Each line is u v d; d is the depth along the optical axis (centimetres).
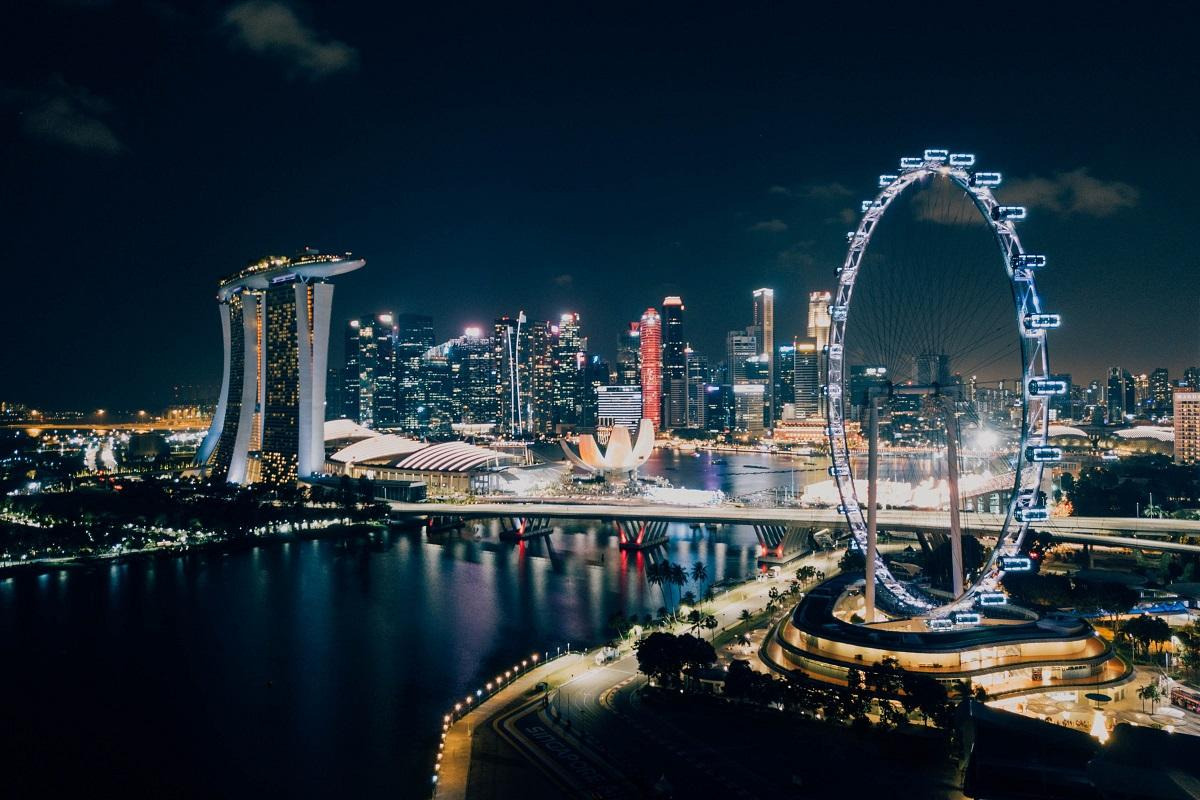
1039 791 10925
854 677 19212
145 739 19188
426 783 16912
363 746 18650
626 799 15350
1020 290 19300
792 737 17938
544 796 15575
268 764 17875
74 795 16788
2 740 19200
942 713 17462
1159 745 9675
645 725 18750
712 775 16175
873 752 17125
